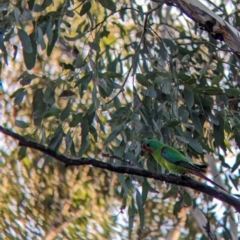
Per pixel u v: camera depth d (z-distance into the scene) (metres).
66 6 11.42
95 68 11.06
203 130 11.06
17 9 10.55
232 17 14.56
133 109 10.95
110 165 7.98
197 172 8.75
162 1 11.57
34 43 11.05
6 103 16.19
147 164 10.88
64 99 14.13
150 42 14.22
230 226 14.69
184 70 12.56
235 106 12.32
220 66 13.74
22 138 7.83
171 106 10.81
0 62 13.23
